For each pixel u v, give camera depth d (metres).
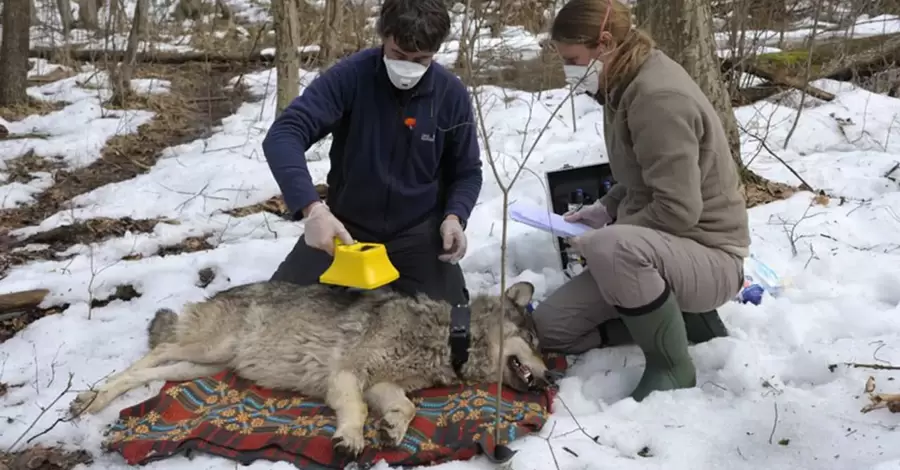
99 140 7.98
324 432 3.02
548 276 4.50
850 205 5.32
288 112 3.67
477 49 9.66
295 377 3.40
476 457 2.87
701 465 2.70
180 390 3.37
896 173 5.87
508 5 10.98
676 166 3.14
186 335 3.61
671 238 3.24
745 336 3.63
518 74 9.76
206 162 7.04
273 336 3.46
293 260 4.07
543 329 3.67
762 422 2.91
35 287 4.53
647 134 3.18
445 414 3.20
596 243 3.18
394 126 3.80
